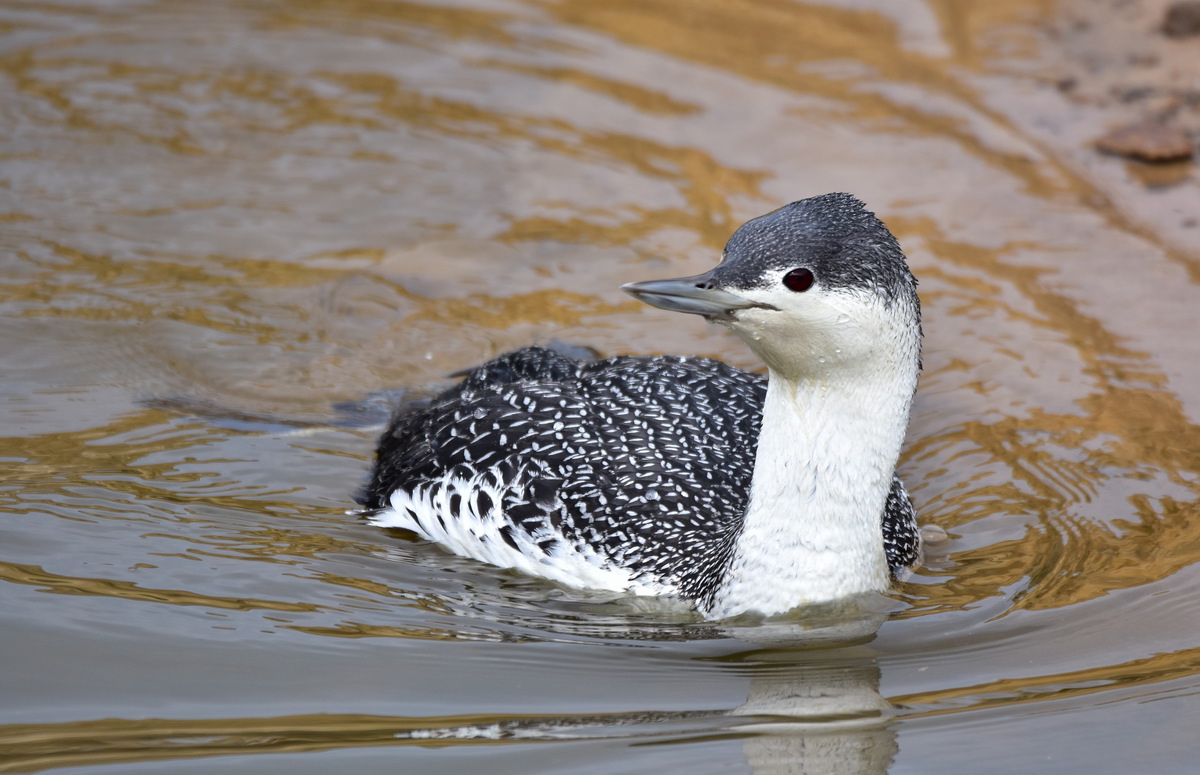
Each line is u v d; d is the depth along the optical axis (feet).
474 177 50.85
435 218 48.39
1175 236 47.73
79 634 29.12
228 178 49.67
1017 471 36.45
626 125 54.65
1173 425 37.99
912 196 50.08
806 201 27.86
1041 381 40.27
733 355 42.01
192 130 52.49
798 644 29.78
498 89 56.80
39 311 41.81
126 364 40.04
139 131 52.08
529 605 31.48
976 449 37.45
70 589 30.71
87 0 62.08
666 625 30.53
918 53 60.64
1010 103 56.49
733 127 54.65
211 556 32.50
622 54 60.03
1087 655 28.96
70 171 49.21
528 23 62.44
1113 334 42.37
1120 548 32.99
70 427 37.19
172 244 45.80
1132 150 52.65
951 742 26.17
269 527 33.94
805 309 26.86
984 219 48.73
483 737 26.30
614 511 31.53
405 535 34.17
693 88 57.47
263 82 56.24
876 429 28.76
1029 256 46.57
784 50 60.85
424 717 26.94
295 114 54.03
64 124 52.08
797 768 25.45
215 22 61.00
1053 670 28.48
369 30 61.00
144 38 59.11
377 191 49.67
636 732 26.53
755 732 26.55
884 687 28.14
